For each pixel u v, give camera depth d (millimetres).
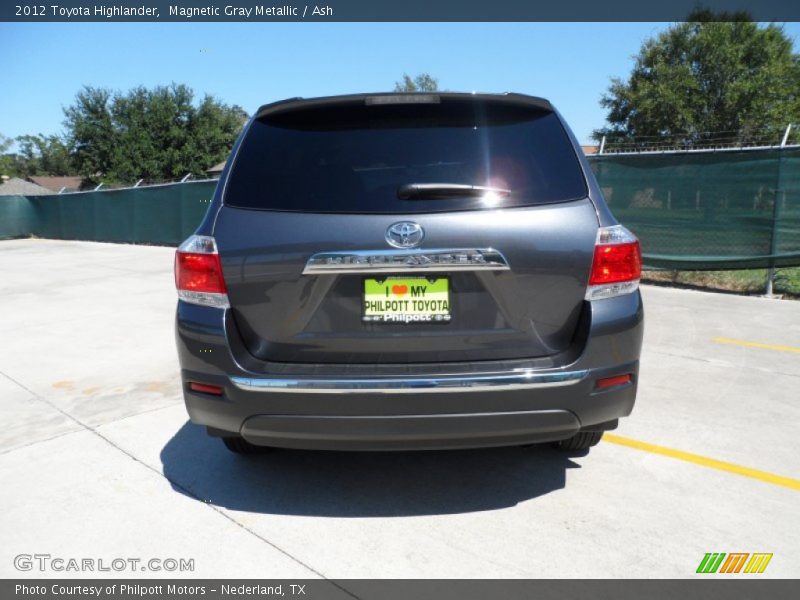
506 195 2428
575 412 2391
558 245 2391
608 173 8820
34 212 23766
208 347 2443
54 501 2879
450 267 2357
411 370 2359
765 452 3244
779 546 2424
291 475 3098
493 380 2305
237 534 2582
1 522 2705
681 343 5414
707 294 7801
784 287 7918
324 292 2404
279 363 2438
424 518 2672
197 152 50656
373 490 2926
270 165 2568
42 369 5199
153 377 4891
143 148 49000
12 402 4340
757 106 41500
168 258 14266
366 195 2436
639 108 43875
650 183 8438
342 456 3299
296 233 2404
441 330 2400
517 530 2561
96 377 4926
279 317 2432
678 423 3631
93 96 48875
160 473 3145
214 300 2467
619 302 2451
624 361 2451
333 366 2404
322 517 2699
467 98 2637
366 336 2410
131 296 9008
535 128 2615
